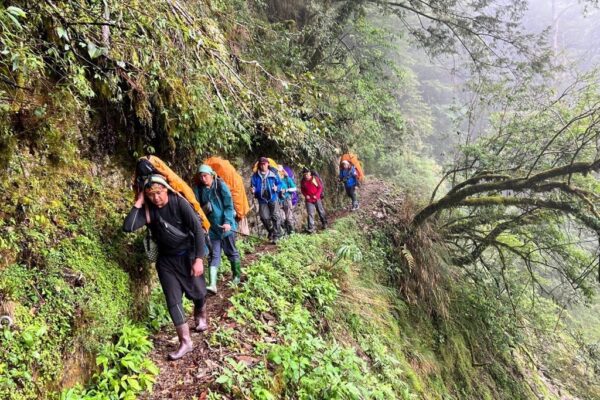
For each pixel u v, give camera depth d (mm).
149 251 3795
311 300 6070
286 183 8680
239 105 6086
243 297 5047
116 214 4379
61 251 3480
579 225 9953
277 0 12438
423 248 10492
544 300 14578
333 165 12945
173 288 3785
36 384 2703
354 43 13039
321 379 3922
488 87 12406
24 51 2992
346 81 12227
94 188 4309
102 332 3391
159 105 5086
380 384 5047
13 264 3061
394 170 19766
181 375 3578
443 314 9781
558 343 15211
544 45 12758
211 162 5715
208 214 5203
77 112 4270
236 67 7238
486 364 10547
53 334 2977
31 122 3648
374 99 12281
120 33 3979
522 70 12258
